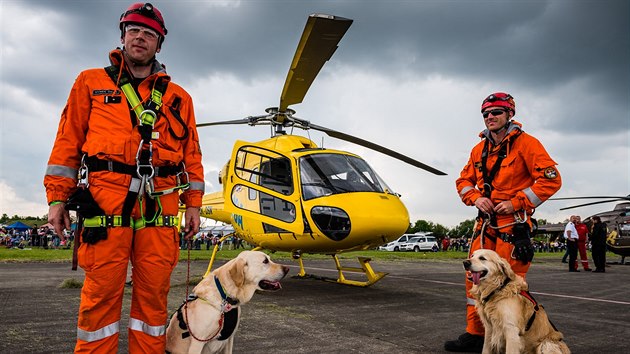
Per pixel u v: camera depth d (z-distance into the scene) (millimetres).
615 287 9203
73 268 2543
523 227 3949
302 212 6551
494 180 4117
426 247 44500
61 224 2455
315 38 5438
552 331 3602
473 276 3539
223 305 2994
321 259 18000
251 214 7262
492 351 3668
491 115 4137
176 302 6090
